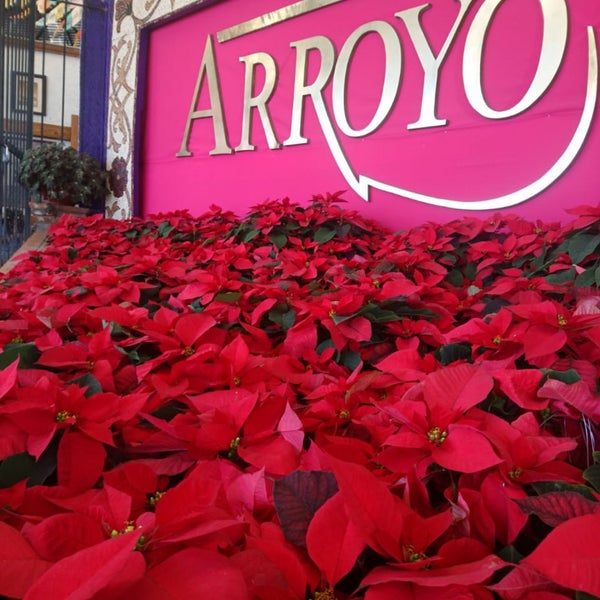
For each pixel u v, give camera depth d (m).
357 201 2.49
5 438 0.52
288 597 0.34
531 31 1.96
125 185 3.67
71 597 0.26
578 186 1.90
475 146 2.13
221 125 3.07
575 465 0.56
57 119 6.01
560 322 0.71
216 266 1.42
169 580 0.32
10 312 1.11
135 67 3.55
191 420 0.60
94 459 0.52
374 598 0.33
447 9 2.16
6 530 0.36
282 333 1.03
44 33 4.18
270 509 0.44
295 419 0.55
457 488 0.47
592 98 1.84
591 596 0.31
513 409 0.65
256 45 2.88
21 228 3.82
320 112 2.58
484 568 0.33
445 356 0.76
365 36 2.42
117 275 1.14
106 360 0.72
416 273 1.18
